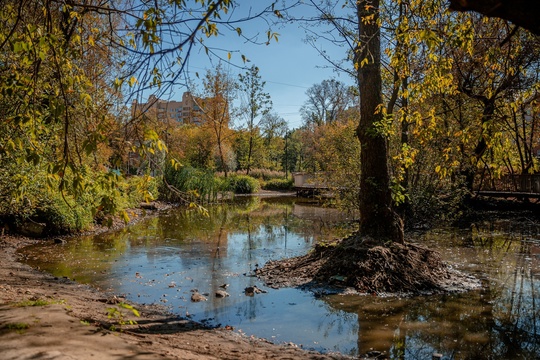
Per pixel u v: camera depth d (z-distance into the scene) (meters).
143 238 13.39
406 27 5.23
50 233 13.28
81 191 3.76
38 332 3.66
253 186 39.06
